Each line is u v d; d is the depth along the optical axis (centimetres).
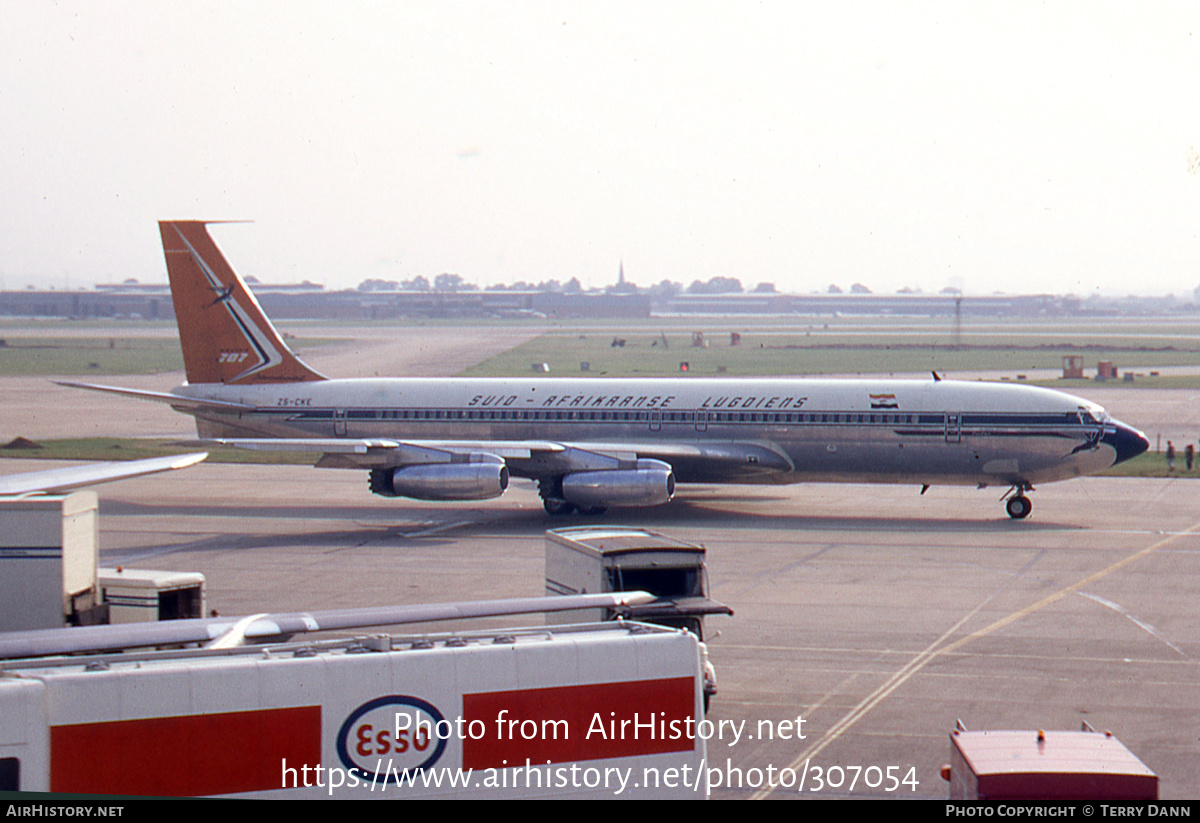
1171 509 9481
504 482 8381
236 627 3069
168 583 4922
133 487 10888
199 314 10212
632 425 9331
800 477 9131
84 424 16312
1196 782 3709
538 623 5688
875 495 10388
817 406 8925
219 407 9900
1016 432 8519
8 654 2780
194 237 10106
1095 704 4519
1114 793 2720
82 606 4816
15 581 4609
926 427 8669
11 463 12100
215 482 11262
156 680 2584
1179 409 17325
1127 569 7044
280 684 2673
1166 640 5444
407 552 7675
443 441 9256
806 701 4588
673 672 3000
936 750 4041
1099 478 11350
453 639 2959
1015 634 5559
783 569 7062
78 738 2523
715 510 9488
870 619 5853
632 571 4634
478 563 7288
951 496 10312
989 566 7144
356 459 8581
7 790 2467
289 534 8412
